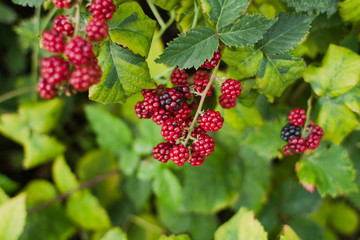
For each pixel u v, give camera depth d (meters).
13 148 0.72
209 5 0.37
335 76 0.41
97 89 0.37
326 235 0.56
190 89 0.38
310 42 0.44
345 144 0.51
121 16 0.37
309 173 0.43
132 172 0.56
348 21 0.42
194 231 0.58
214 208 0.56
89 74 0.33
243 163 0.56
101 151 0.64
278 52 0.39
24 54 0.71
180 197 0.53
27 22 0.52
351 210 0.62
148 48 0.38
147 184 0.59
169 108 0.38
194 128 0.38
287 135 0.42
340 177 0.42
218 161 0.56
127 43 0.37
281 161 0.55
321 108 0.42
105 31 0.34
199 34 0.37
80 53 0.33
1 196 0.52
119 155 0.58
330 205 0.63
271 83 0.40
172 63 0.37
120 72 0.38
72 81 0.33
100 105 0.64
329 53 0.41
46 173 0.72
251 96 0.42
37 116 0.59
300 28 0.39
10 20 0.68
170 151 0.38
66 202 0.57
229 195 0.56
